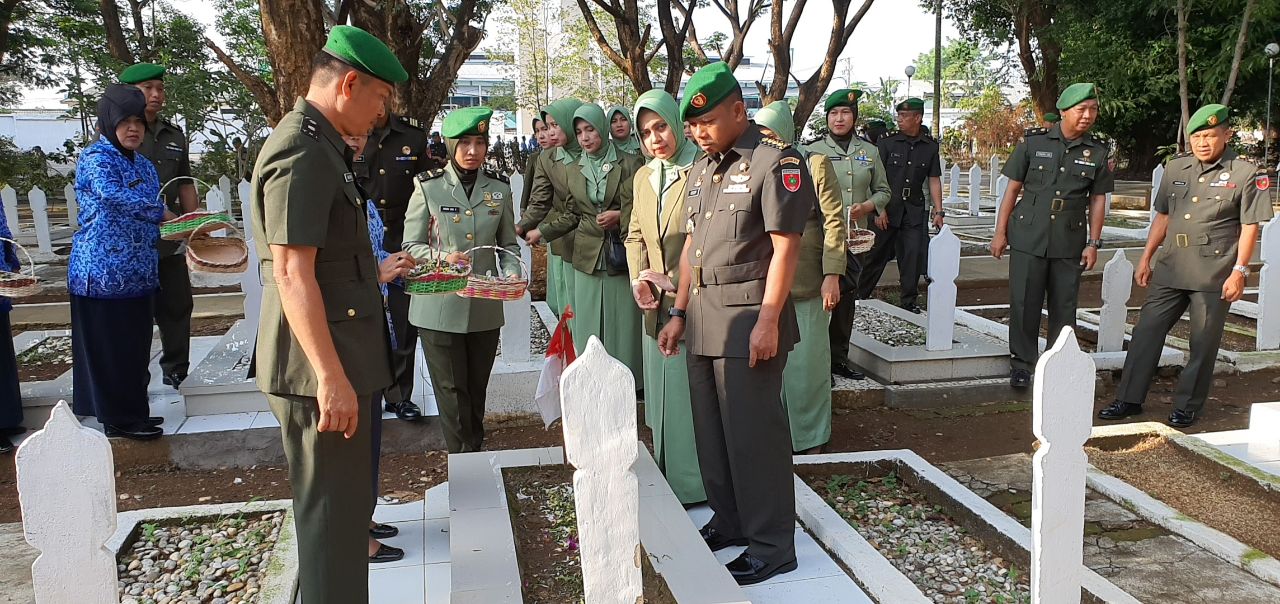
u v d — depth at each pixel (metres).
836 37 9.49
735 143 3.16
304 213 2.46
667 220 3.81
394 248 5.29
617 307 5.55
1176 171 5.41
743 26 10.42
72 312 4.92
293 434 2.71
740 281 3.09
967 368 6.23
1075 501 2.42
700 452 3.50
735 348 3.09
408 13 8.26
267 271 2.69
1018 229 5.95
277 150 2.49
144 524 3.83
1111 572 3.46
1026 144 5.96
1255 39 16.33
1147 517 3.93
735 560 3.29
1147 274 5.62
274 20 5.71
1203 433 5.06
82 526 2.15
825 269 4.57
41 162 22.05
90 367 4.91
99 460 2.13
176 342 5.93
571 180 5.51
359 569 2.82
